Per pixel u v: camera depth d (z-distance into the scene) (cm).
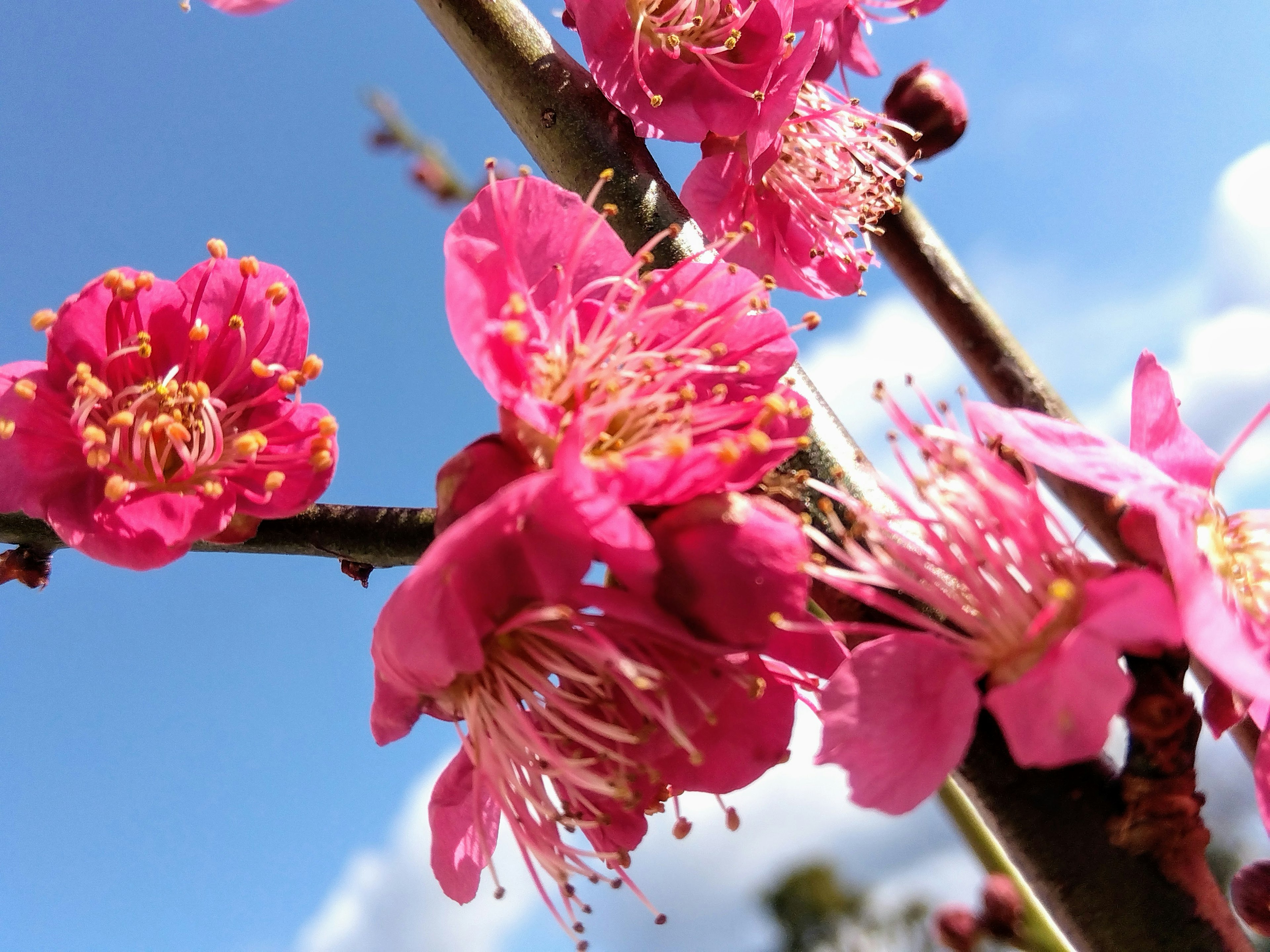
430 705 8
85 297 9
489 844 8
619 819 8
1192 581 6
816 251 12
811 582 8
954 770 8
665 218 11
